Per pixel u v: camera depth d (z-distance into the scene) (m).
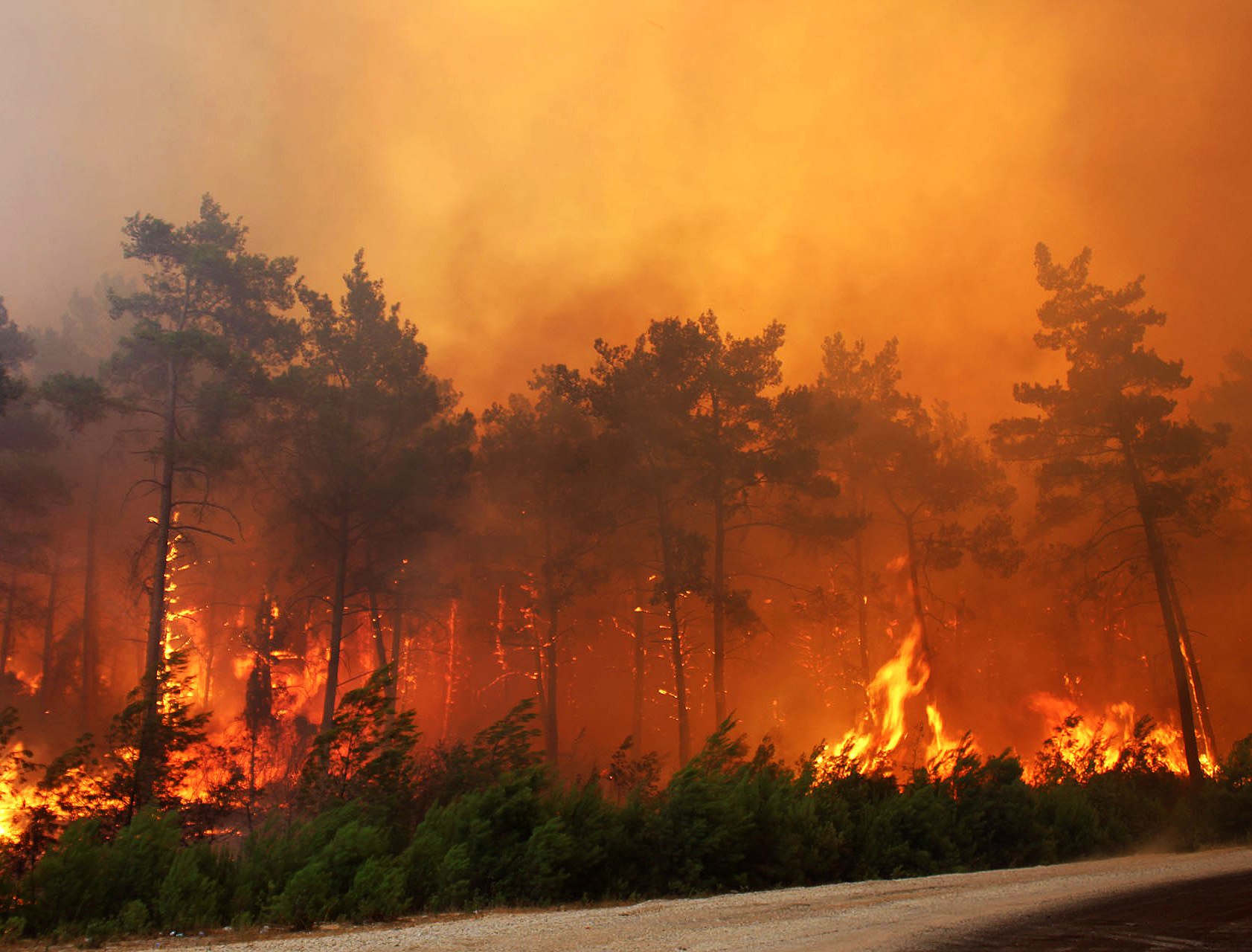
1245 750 19.52
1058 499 32.16
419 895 11.19
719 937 7.67
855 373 40.19
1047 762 20.58
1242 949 6.33
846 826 14.25
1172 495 30.30
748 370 33.97
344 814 12.34
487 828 12.05
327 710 32.06
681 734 30.58
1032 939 7.04
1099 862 14.12
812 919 8.61
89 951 8.69
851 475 38.03
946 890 10.58
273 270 35.31
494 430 39.72
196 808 14.18
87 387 28.98
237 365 31.45
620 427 33.44
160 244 33.44
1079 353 32.75
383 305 38.53
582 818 12.86
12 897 9.80
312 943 8.18
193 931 9.66
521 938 7.95
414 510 35.31
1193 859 13.76
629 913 9.61
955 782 16.25
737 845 12.80
